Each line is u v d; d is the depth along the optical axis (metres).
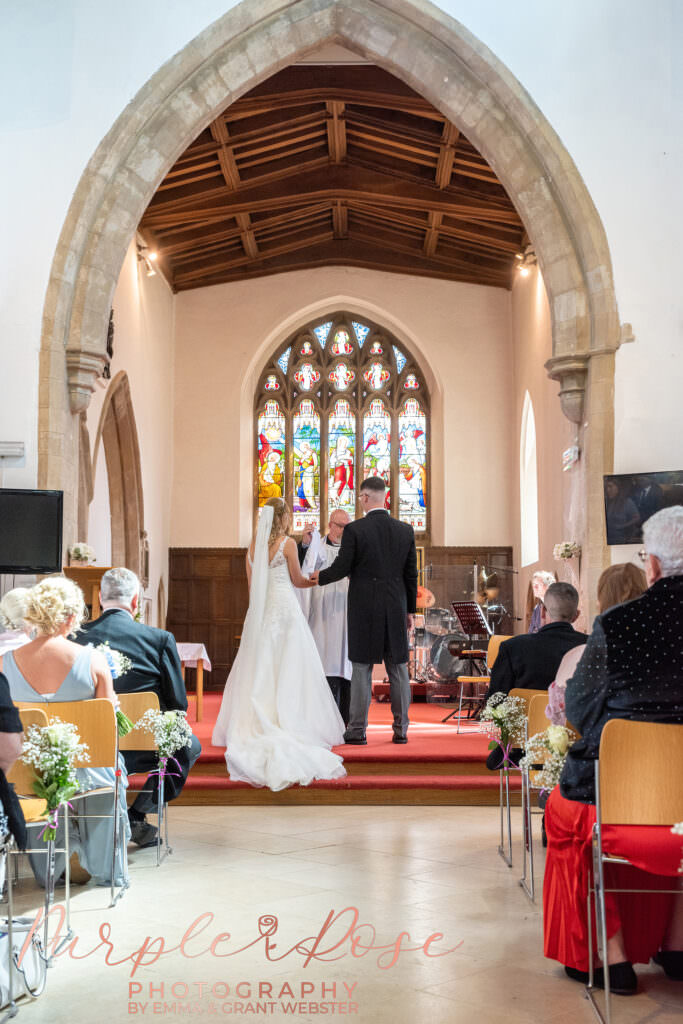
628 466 8.98
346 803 7.08
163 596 18.95
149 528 17.64
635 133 9.30
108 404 14.45
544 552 15.67
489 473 19.39
